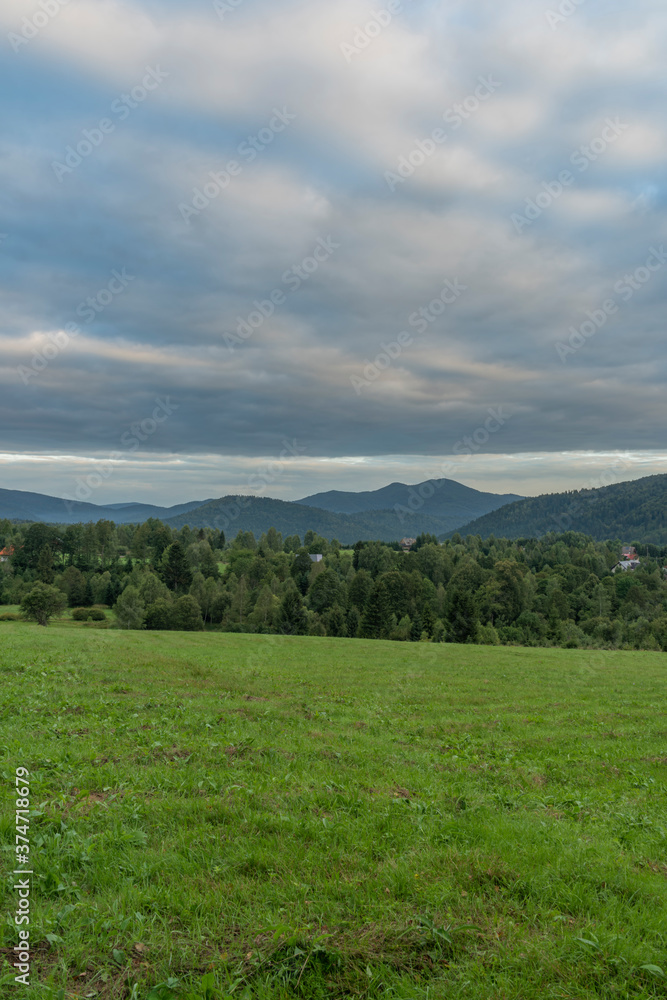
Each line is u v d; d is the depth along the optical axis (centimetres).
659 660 4353
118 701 1655
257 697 1998
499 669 3475
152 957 491
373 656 4028
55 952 491
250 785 929
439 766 1227
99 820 752
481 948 524
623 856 759
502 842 761
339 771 1085
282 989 462
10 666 2216
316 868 660
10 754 1014
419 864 676
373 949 510
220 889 603
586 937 547
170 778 947
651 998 475
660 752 1458
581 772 1259
